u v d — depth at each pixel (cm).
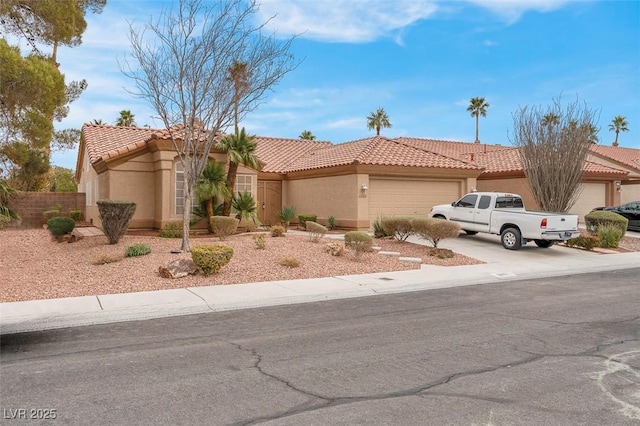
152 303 916
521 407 459
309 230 1688
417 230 1666
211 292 1016
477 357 612
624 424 424
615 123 5775
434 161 2333
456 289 1130
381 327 769
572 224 1709
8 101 1877
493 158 3056
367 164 2102
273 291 1038
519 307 923
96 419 437
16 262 1364
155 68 1423
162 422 431
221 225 1644
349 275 1248
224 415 445
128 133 2386
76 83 2706
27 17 2180
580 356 615
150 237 1709
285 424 426
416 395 489
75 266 1253
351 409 456
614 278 1297
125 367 577
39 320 800
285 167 2742
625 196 3341
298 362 594
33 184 3016
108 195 1922
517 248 1748
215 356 619
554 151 2045
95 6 2573
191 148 1728
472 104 5944
